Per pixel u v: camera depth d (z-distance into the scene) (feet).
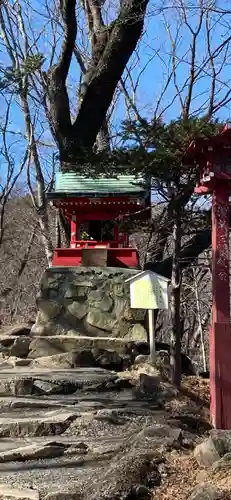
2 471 18.45
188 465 16.96
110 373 31.55
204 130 24.50
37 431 22.18
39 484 17.04
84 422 22.99
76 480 17.30
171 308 30.09
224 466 16.03
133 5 40.24
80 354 33.88
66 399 26.71
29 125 58.75
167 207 30.01
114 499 15.07
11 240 85.10
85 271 40.40
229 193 24.12
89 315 39.47
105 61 42.63
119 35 41.68
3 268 85.76
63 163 38.27
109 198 40.78
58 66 43.37
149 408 25.45
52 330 39.37
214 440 17.06
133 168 28.22
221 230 23.84
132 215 38.34
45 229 55.62
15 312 71.51
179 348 28.86
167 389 27.37
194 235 38.01
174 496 15.07
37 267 84.38
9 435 22.11
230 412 22.27
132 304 32.37
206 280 78.33
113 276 40.09
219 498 13.96
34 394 27.68
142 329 38.63
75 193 41.11
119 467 16.48
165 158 26.66
